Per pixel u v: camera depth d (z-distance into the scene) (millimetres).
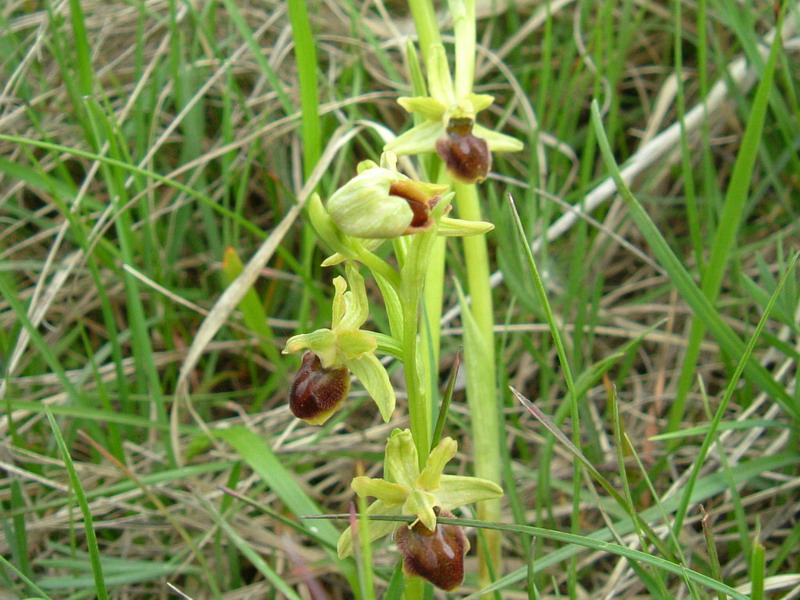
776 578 117
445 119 126
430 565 97
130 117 191
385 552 139
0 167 160
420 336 124
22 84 182
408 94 177
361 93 196
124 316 181
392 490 97
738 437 148
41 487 147
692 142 189
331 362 97
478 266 139
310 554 140
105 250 162
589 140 162
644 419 159
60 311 179
